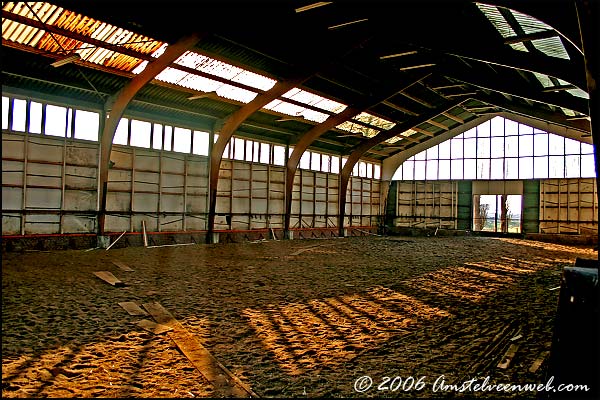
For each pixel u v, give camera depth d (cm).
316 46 1370
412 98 2123
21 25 1066
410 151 3114
